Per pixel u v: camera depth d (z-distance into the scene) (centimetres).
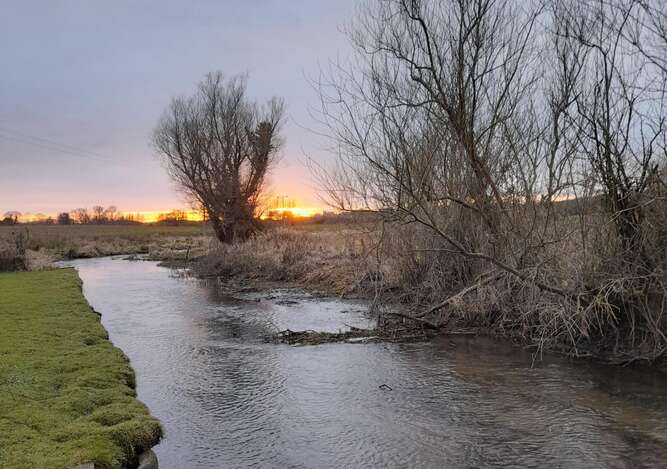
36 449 544
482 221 1271
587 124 992
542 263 1034
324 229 2664
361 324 1370
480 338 1190
